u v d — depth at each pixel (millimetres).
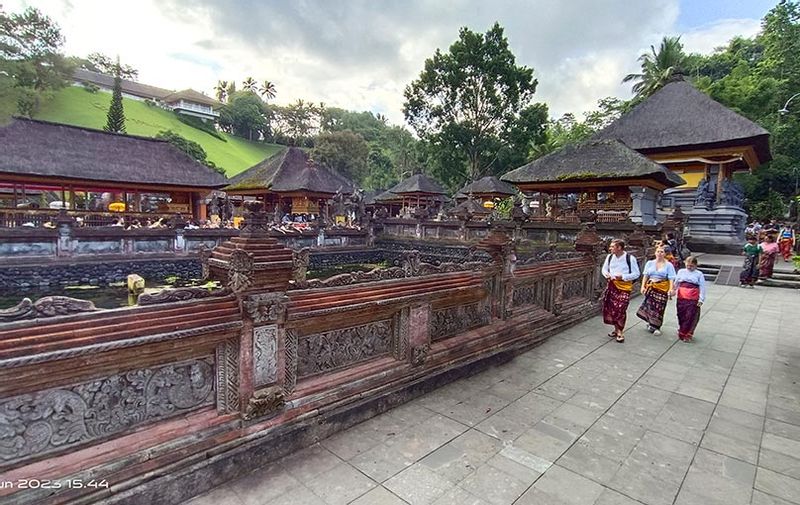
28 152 18422
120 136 22562
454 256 19953
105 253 14719
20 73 43344
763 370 5051
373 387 3619
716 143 19422
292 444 2945
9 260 12680
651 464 2963
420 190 35000
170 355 2432
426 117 40281
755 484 2742
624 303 6148
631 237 11016
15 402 1927
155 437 2363
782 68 29188
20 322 1884
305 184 27438
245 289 2668
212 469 2518
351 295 3387
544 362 5195
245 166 62406
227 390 2709
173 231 16453
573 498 2553
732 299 10188
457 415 3650
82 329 2051
